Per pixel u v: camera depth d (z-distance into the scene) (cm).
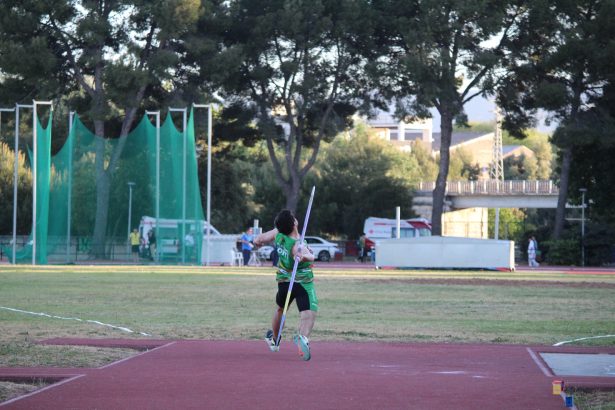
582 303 6019
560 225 16750
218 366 2933
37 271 10412
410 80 16012
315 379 2655
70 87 16138
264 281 8419
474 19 15638
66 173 12756
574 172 17050
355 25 16100
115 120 16475
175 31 15062
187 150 12512
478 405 2231
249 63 16825
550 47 16450
